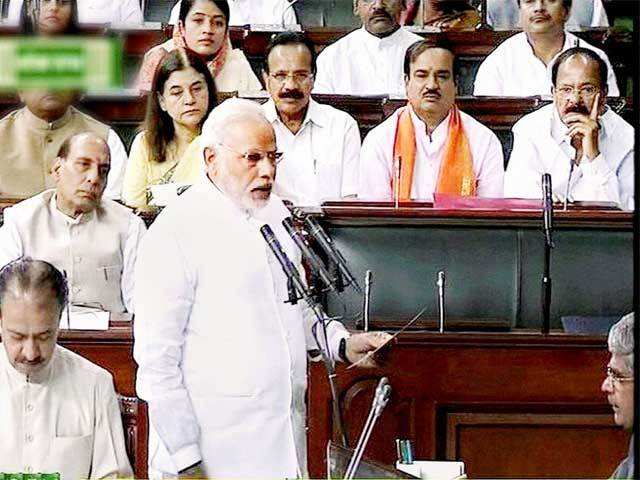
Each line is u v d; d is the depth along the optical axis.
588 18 26.34
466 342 17.22
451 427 17.28
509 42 25.59
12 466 16.30
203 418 15.47
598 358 17.36
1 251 19.67
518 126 23.27
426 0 26.14
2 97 21.33
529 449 17.42
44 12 18.42
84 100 21.69
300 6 27.12
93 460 16.61
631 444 15.88
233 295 15.47
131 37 23.28
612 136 23.19
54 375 16.59
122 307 20.00
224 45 23.72
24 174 21.45
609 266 19.31
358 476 14.09
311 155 22.80
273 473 15.72
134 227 20.09
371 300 18.98
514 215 19.11
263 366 15.55
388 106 24.11
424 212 19.05
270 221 16.19
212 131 15.73
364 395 17.16
